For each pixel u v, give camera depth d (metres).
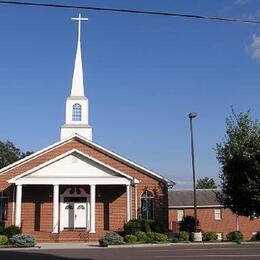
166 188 41.47
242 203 35.25
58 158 40.16
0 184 40.91
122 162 41.88
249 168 34.19
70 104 46.44
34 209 41.12
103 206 41.56
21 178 38.97
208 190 60.81
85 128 46.03
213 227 57.69
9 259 21.67
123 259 20.64
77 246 31.97
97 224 41.19
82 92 46.94
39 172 39.97
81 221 41.53
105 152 41.97
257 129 35.38
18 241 31.62
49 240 37.12
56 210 38.91
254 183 33.69
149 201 41.25
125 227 37.53
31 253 25.56
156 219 40.91
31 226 40.78
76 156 40.53
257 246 28.22
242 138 35.19
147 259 20.42
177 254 22.75
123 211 41.44
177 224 49.50
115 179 39.88
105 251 25.91
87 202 41.81
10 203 40.41
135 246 30.39
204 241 33.75
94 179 39.59
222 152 35.94
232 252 23.39
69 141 42.22
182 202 58.44
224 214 58.06
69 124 46.09
